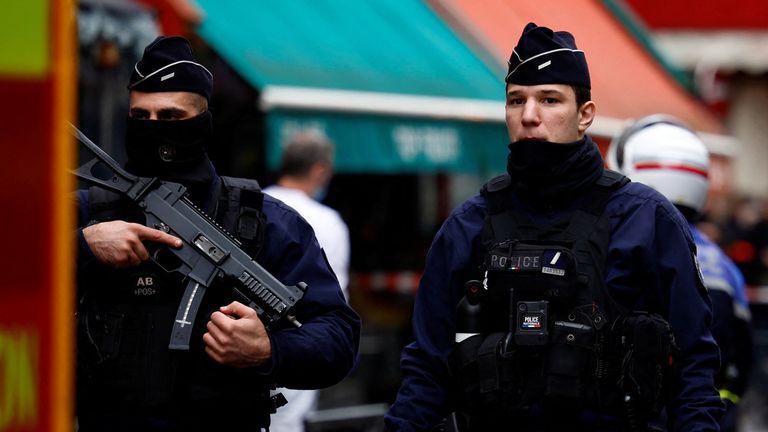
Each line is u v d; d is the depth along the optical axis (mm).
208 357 6422
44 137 3275
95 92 13195
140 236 6336
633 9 41406
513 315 6660
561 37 6891
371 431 14484
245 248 6609
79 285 6426
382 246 21312
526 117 6770
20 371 3293
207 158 6738
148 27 13414
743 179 44062
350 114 16172
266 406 6590
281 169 11516
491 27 22266
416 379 6988
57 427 3254
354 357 6879
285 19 17531
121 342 6383
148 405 6344
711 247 9305
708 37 40906
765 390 17016
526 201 6859
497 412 6676
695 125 26891
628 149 9469
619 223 6719
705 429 6527
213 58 16312
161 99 6547
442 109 17562
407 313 19359
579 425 6562
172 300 6449
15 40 3295
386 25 19312
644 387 6512
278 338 6465
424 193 22203
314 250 6848
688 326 6637
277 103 15328
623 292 6625
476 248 6934
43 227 3273
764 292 23484
